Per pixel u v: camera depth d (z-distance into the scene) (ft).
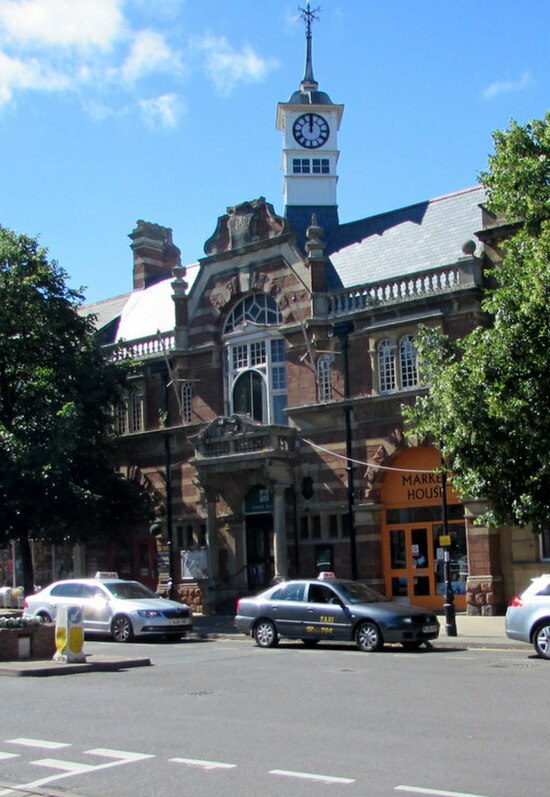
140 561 125.49
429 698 43.34
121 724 38.27
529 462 65.77
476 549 93.61
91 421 114.01
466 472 69.41
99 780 28.66
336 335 106.52
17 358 108.88
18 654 63.21
